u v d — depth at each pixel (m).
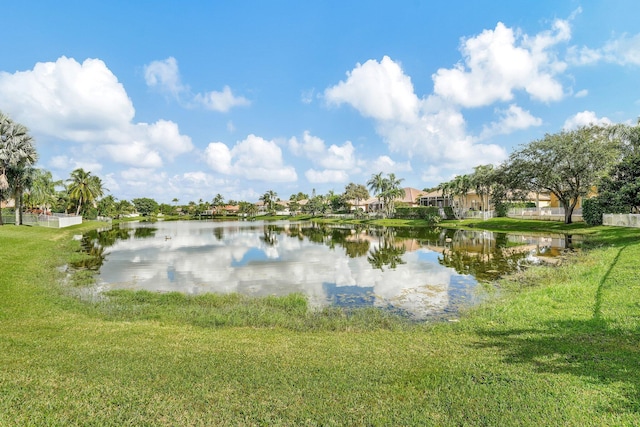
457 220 56.44
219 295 12.46
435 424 3.98
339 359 5.99
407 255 23.30
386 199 71.75
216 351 6.41
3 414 4.14
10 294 11.04
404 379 5.12
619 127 35.50
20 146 33.12
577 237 27.88
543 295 10.37
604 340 6.41
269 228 56.84
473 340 7.01
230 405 4.41
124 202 113.19
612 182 26.56
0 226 32.62
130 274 17.14
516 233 35.19
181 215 150.50
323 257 22.94
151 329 7.99
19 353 6.12
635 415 3.96
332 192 118.31
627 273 11.69
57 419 4.07
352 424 4.01
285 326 8.71
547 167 35.25
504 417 4.05
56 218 44.06
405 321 9.36
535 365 5.45
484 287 13.29
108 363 5.73
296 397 4.62
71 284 14.24
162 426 3.98
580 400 4.32
